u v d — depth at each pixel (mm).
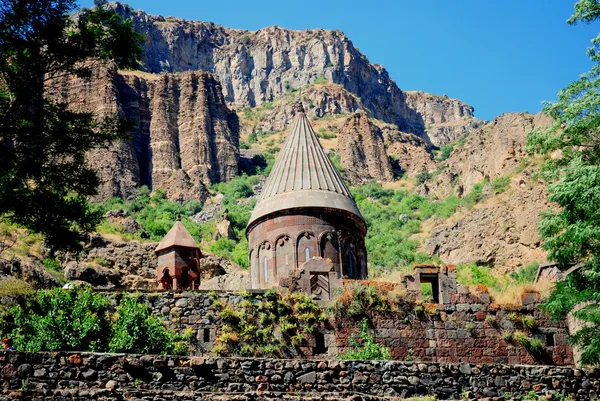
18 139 29500
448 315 32094
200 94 174500
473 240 92375
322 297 32094
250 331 30812
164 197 150625
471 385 23453
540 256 84312
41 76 31078
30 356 20688
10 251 50969
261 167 176875
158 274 40062
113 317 28172
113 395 20531
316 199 39438
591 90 32875
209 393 21188
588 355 26938
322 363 22656
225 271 72000
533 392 23688
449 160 142625
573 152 33344
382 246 106438
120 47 32000
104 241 67562
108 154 150750
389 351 31203
